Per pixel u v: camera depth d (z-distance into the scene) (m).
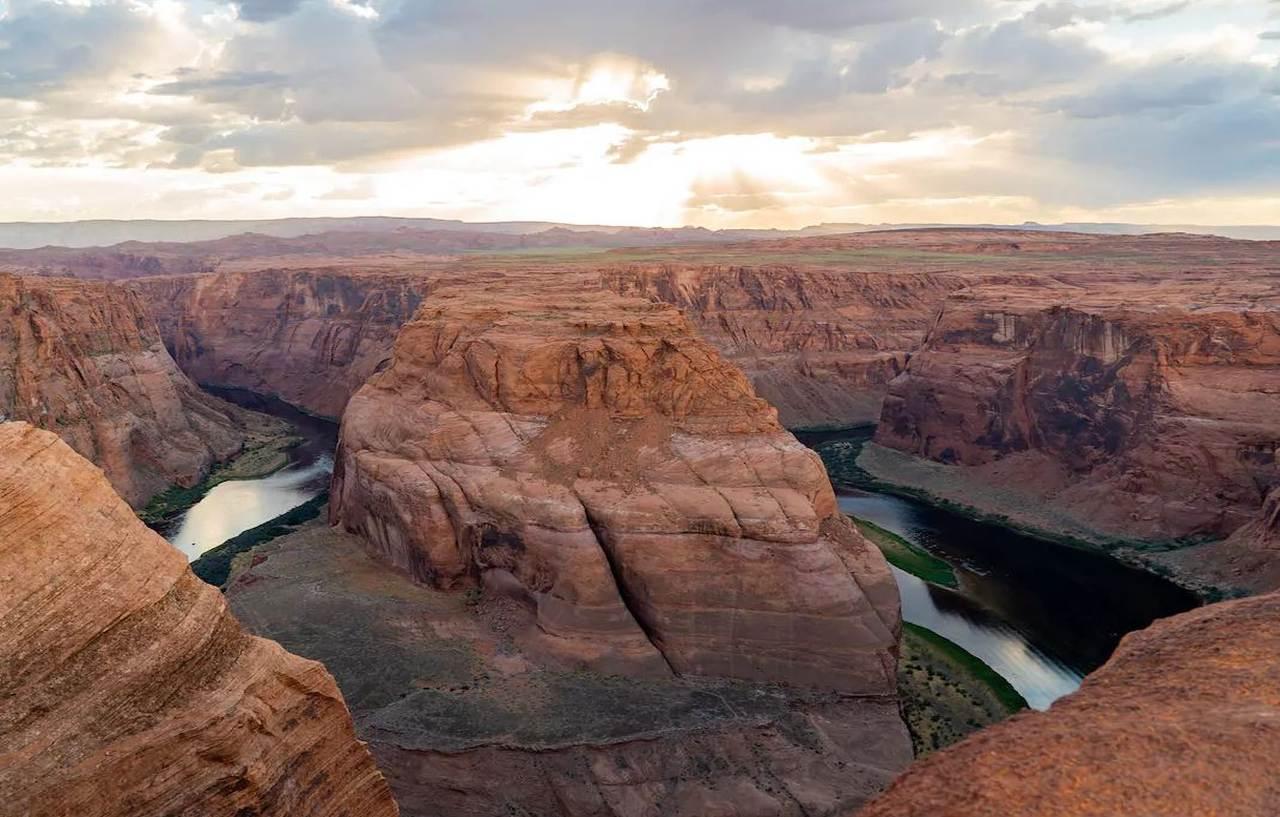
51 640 16.20
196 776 17.09
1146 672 15.77
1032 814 11.43
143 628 17.62
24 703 15.55
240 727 17.97
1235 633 16.52
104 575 17.41
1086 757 12.47
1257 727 12.62
